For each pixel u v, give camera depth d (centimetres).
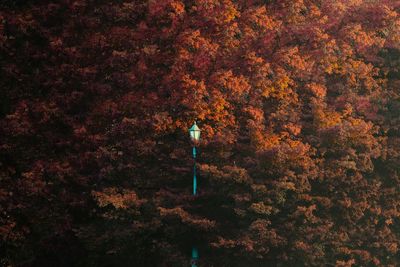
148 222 6638
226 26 7119
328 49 7619
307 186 7162
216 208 7006
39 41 6994
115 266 6906
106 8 7050
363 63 8038
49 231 6681
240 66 7131
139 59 6956
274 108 7412
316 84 7700
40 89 6931
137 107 6881
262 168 6956
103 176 6744
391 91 8300
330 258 7569
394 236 8275
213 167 6775
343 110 7800
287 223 7050
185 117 6838
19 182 6625
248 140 7275
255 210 6712
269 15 7625
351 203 7681
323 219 7456
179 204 6812
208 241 6862
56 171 6681
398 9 8369
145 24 7006
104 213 6681
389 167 8212
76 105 6950
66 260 6906
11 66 6850
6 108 6950
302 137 7581
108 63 6956
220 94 6888
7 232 6456
